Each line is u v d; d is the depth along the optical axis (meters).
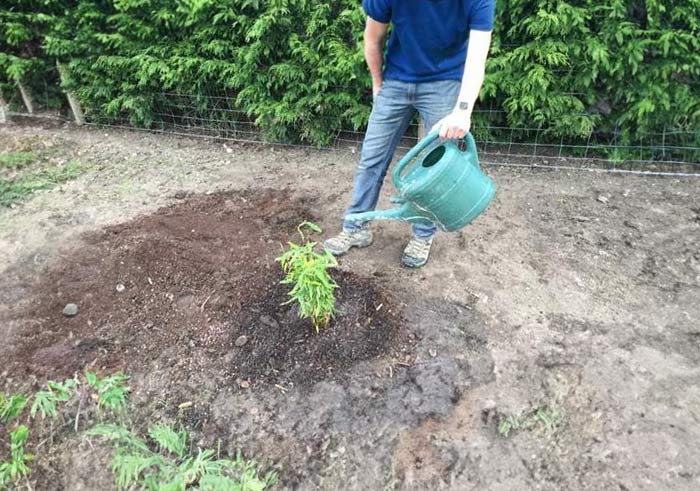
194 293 3.04
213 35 4.84
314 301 2.58
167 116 5.47
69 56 5.36
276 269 3.19
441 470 2.16
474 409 2.38
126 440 2.17
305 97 4.67
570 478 2.12
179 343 2.75
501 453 2.21
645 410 2.35
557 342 2.71
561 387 2.47
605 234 3.56
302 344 2.67
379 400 2.43
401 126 3.00
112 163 4.76
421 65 2.70
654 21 3.91
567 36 4.03
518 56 4.13
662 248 3.41
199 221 3.76
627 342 2.70
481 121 4.52
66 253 3.43
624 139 4.32
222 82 5.01
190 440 2.32
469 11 2.41
